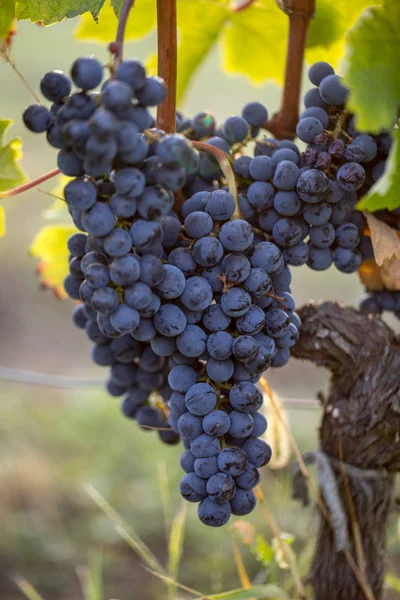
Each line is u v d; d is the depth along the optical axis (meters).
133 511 1.59
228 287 0.53
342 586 0.67
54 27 3.55
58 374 2.15
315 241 0.58
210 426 0.53
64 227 0.76
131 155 0.50
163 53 0.56
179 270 0.53
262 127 0.64
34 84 3.25
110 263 0.53
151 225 0.51
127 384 0.62
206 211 0.54
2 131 0.59
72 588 1.37
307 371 2.08
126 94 0.48
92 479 1.70
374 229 0.58
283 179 0.55
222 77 3.15
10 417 1.94
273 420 0.68
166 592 1.33
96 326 0.59
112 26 0.75
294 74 0.63
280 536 0.68
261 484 1.47
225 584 1.30
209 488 0.53
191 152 0.51
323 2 0.69
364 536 0.66
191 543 1.45
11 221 2.71
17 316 2.41
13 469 1.71
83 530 1.53
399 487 0.79
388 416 0.63
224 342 0.53
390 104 0.51
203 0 0.73
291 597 0.73
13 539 1.47
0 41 0.56
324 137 0.56
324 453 0.66
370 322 0.64
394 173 0.53
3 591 1.35
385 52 0.51
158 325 0.53
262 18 0.73
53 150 2.88
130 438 1.90
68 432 1.91
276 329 0.55
